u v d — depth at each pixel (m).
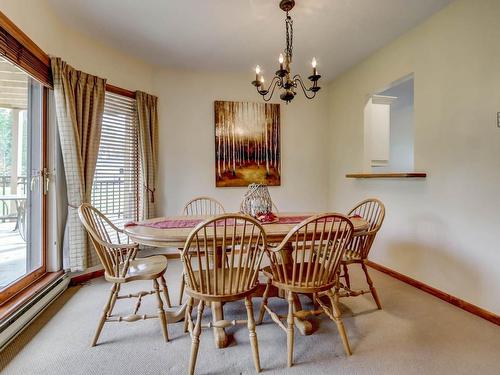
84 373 1.48
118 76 3.10
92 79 2.70
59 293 2.43
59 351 1.66
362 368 1.52
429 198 2.49
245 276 1.52
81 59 2.73
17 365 1.54
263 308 1.97
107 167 3.04
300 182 4.05
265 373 1.48
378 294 2.46
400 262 2.83
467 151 2.16
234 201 3.79
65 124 2.43
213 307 1.83
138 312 2.12
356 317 2.06
